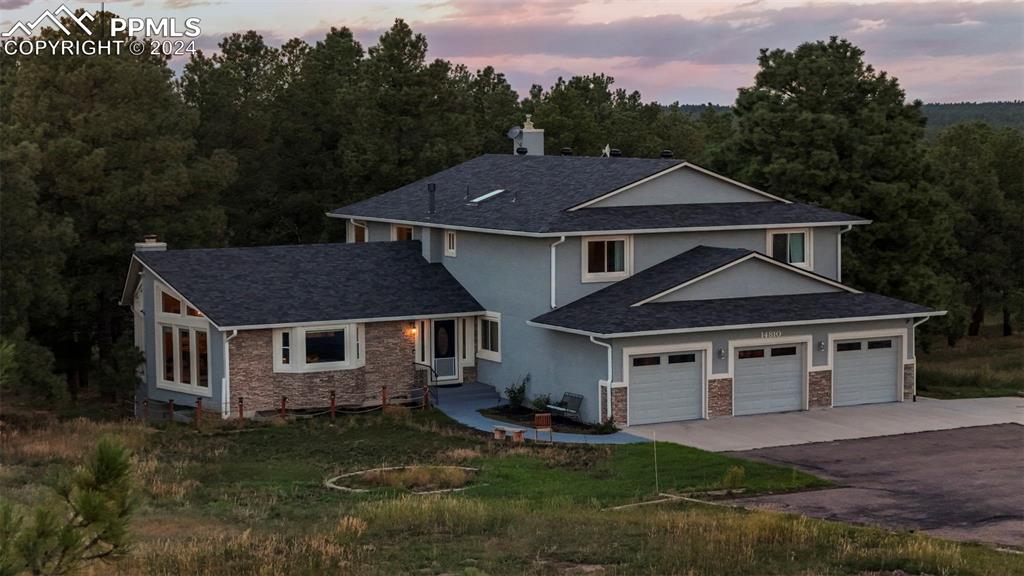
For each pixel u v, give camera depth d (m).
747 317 36.06
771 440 32.81
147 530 22.45
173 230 46.66
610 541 21.30
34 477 27.62
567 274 37.59
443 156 59.41
